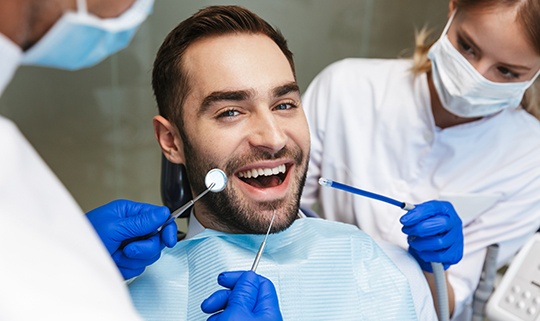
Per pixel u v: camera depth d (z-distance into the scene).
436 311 1.14
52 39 0.53
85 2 0.53
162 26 1.87
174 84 0.96
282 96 0.92
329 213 1.46
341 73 1.42
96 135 1.96
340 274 0.96
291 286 0.93
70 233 0.49
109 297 0.44
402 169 1.35
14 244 0.42
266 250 0.98
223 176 0.89
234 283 0.80
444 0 2.10
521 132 1.31
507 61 1.05
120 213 0.98
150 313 0.92
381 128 1.34
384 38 2.13
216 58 0.91
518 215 1.28
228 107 0.91
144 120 1.99
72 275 0.44
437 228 1.01
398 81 1.35
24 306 0.40
